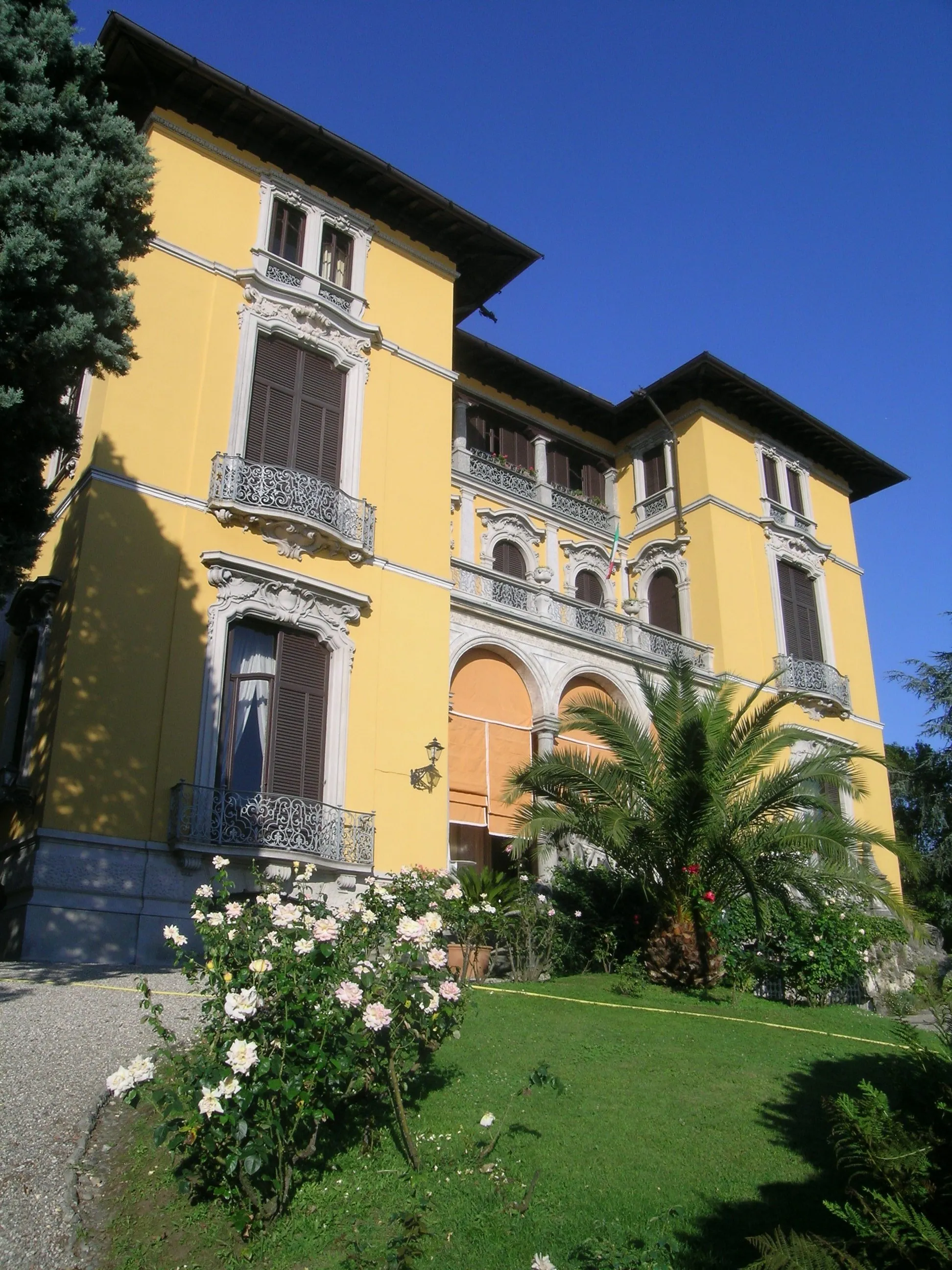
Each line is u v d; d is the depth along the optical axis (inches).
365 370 756.0
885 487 1214.9
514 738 773.3
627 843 569.6
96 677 572.4
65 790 546.3
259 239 730.2
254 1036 233.5
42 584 609.3
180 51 681.6
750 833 579.8
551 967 582.2
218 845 572.1
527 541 978.1
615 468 1115.9
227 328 694.5
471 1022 404.2
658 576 1037.8
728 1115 324.2
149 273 669.9
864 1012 569.0
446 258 854.5
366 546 707.4
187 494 637.9
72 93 485.1
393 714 688.4
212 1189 232.2
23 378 437.4
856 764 1037.8
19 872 553.0
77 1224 220.5
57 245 440.1
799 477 1127.6
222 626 621.9
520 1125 295.3
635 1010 474.6
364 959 267.6
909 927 642.8
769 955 608.4
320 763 649.6
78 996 383.9
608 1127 303.3
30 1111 263.7
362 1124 276.5
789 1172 278.2
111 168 489.1
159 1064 299.9
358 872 629.3
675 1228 240.4
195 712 599.8
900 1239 175.8
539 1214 242.2
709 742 569.3
